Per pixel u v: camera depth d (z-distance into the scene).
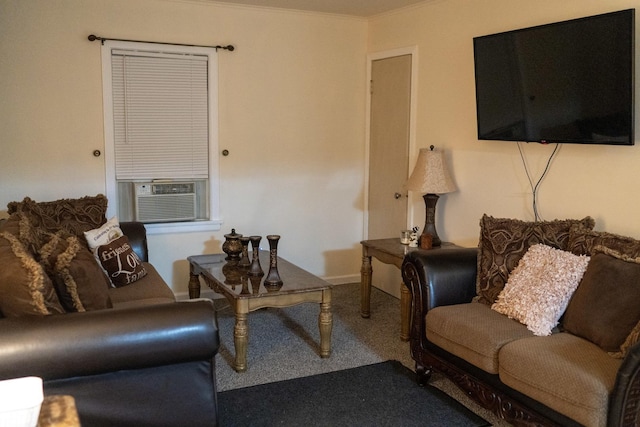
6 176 4.03
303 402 2.92
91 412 2.13
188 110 4.51
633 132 2.74
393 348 3.68
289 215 4.98
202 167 4.62
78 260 2.31
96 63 4.18
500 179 3.72
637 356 1.96
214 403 2.33
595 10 3.06
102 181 4.30
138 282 3.49
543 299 2.70
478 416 2.81
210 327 2.21
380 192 5.00
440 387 3.14
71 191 4.22
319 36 4.89
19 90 4.00
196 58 4.48
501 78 3.40
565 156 3.26
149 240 4.50
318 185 5.06
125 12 4.21
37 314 2.07
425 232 4.03
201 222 4.63
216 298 4.75
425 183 3.94
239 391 3.03
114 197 4.36
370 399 2.97
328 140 5.05
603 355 2.33
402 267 3.22
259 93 4.72
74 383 2.10
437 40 4.23
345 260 5.29
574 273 2.69
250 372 3.28
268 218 4.91
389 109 4.82
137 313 2.15
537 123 3.22
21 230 2.54
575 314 2.59
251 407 2.86
